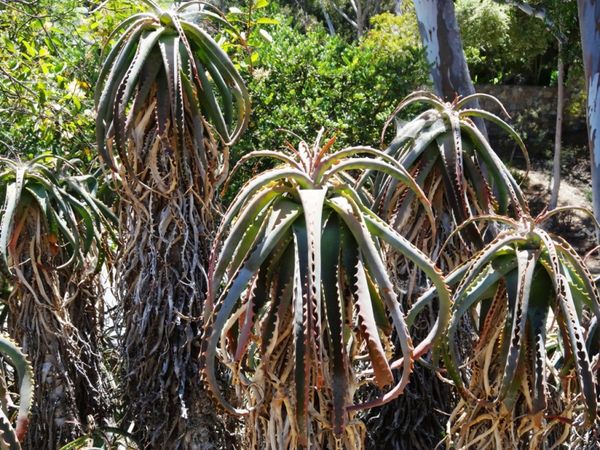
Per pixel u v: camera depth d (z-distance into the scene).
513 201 3.03
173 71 2.89
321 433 2.10
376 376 1.94
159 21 3.03
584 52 6.84
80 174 3.65
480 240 2.94
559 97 14.34
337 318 1.96
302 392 1.92
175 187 3.02
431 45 7.41
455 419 2.62
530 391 2.22
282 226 1.99
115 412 3.45
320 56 6.29
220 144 3.36
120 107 2.88
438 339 2.15
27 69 5.27
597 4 6.65
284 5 20.36
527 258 2.21
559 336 2.63
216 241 2.12
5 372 3.15
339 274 2.04
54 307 3.20
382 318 2.13
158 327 3.04
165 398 3.04
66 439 3.20
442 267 3.01
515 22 15.50
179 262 3.06
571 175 15.90
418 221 3.00
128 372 3.12
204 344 2.21
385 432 3.12
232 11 5.11
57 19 5.63
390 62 6.19
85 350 3.36
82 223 3.40
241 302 2.19
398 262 3.02
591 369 2.17
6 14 5.51
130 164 3.03
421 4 7.34
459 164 2.91
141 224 3.07
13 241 3.11
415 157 2.96
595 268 11.98
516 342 2.17
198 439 3.04
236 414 2.12
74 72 5.62
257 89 5.75
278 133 5.67
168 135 2.97
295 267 1.96
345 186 2.07
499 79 17.98
